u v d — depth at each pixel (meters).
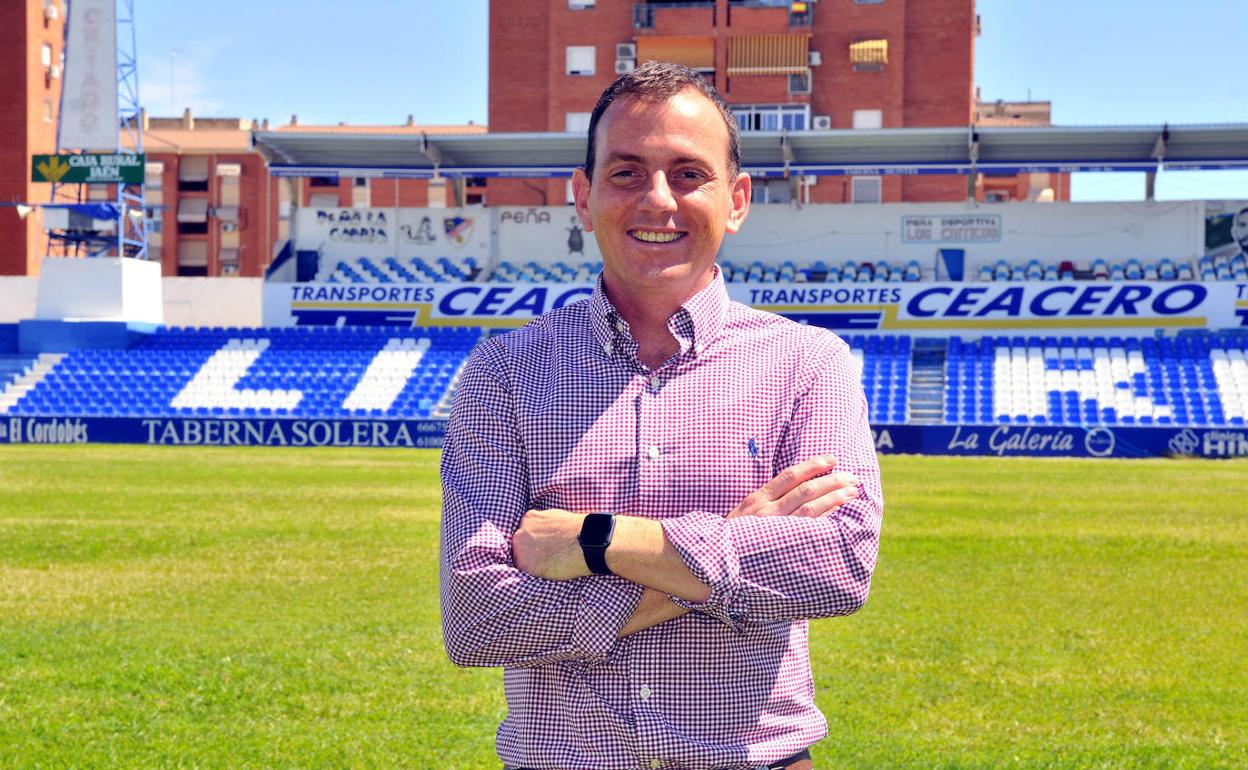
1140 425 34.12
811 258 46.44
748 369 3.29
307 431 37.09
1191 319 41.59
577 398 3.25
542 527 3.11
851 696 8.94
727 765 3.12
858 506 3.14
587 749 3.13
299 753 7.62
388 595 12.66
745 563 3.03
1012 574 14.00
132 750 7.66
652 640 3.13
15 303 54.34
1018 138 42.38
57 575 13.80
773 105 54.97
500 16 56.94
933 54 54.72
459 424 3.35
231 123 105.38
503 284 45.06
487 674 9.52
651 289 3.28
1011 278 45.12
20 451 33.59
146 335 45.09
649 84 3.29
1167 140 41.62
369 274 48.03
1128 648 10.48
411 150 45.78
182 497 22.05
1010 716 8.50
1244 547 16.25
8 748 7.66
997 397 38.78
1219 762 7.54
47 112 76.31
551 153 46.03
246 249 94.69
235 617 11.53
